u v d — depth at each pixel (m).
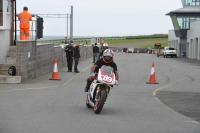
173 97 16.19
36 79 22.38
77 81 22.05
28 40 21.30
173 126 10.16
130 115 11.66
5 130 9.21
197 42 68.00
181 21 77.94
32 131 9.13
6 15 22.25
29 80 21.62
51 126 9.74
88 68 33.34
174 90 18.95
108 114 11.72
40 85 19.38
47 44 26.70
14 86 18.55
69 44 28.94
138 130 9.52
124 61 49.12
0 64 21.23
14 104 13.19
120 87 19.70
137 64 42.34
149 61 50.78
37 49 23.61
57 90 17.48
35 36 23.14
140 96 16.25
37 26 22.27
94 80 12.05
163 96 16.47
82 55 50.00
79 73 27.80
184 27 77.31
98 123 10.25
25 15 23.52
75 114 11.53
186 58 69.25
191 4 80.75
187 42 76.50
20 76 19.72
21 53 19.81
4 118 10.70
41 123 10.08
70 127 9.66
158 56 74.31
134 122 10.56
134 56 70.50
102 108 12.27
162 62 49.44
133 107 13.27
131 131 9.40
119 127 9.82
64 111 12.03
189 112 12.52
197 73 31.50
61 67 33.31
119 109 12.77
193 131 9.59
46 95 15.70
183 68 37.78
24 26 23.48
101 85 11.72
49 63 27.66
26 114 11.37
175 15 78.44
